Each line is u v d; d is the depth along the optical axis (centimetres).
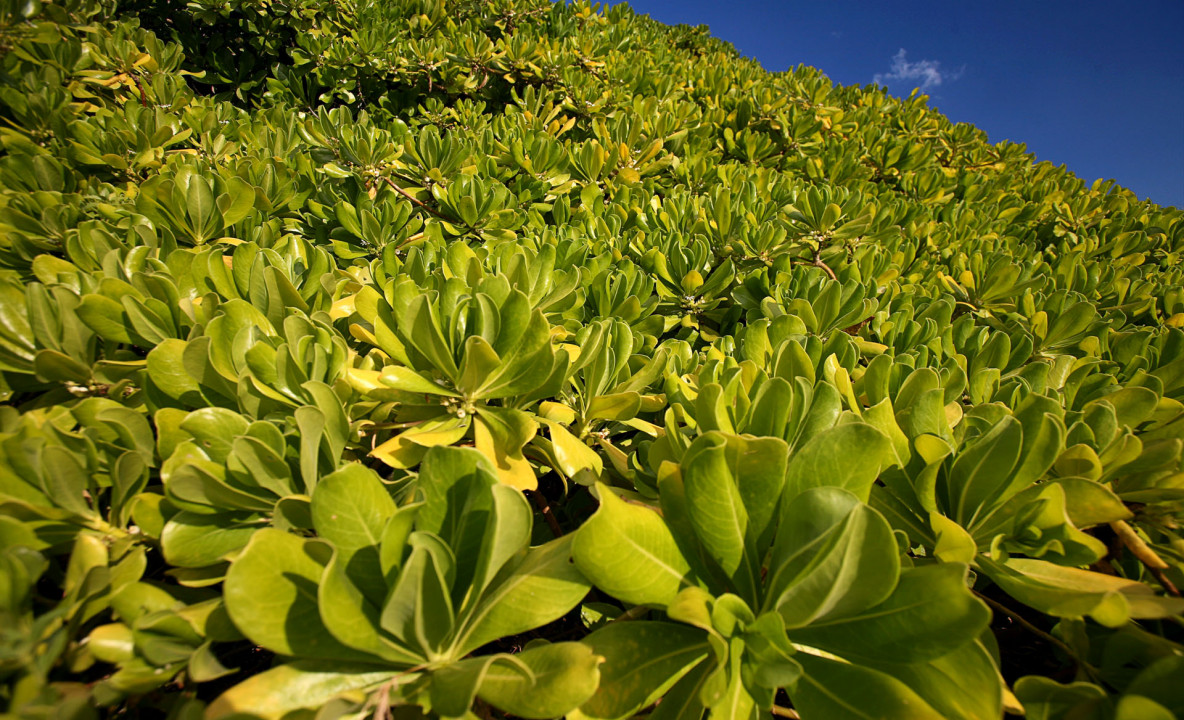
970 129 631
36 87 288
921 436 137
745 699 110
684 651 118
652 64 606
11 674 90
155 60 389
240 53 575
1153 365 227
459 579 117
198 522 124
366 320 177
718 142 507
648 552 113
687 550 124
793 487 122
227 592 92
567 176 363
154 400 148
